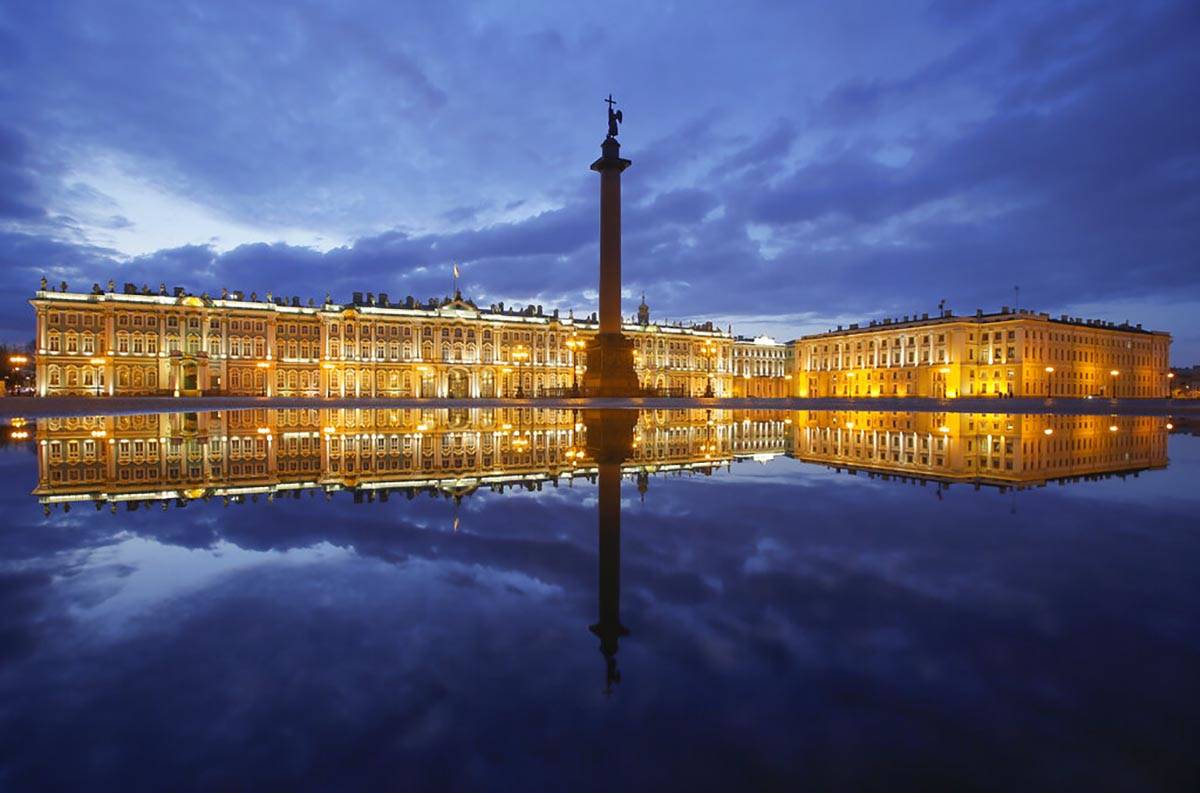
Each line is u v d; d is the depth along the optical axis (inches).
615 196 1998.0
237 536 297.6
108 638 178.4
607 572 239.1
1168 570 238.8
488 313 4308.6
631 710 139.3
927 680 151.8
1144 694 144.5
